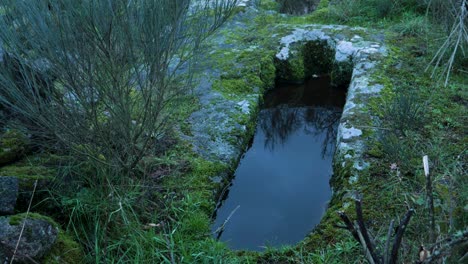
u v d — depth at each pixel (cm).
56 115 351
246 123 479
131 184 374
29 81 328
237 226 395
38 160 376
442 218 342
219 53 579
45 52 324
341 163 417
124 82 374
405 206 364
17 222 293
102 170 356
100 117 402
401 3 641
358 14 650
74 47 326
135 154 398
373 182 389
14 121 371
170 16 348
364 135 436
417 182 383
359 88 497
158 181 402
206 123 470
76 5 320
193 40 392
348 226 250
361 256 331
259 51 582
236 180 442
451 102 475
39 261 297
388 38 580
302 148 492
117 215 352
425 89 492
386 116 455
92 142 364
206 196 393
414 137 430
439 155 407
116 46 341
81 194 352
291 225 396
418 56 545
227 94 512
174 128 457
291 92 577
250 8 670
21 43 335
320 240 352
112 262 323
